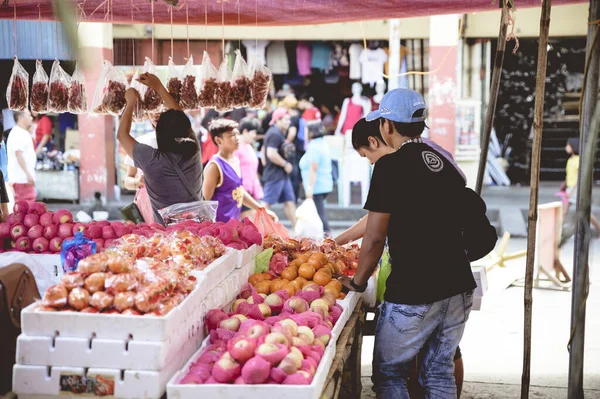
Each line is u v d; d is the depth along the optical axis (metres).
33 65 10.65
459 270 3.23
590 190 3.45
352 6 5.92
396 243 3.24
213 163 5.70
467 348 5.73
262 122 13.44
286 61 13.09
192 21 6.39
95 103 5.34
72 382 2.46
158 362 2.43
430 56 12.30
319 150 9.80
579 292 3.53
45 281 3.44
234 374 2.47
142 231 3.65
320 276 3.66
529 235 3.80
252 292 3.39
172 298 2.65
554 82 15.63
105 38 9.43
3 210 5.02
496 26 12.46
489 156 14.57
